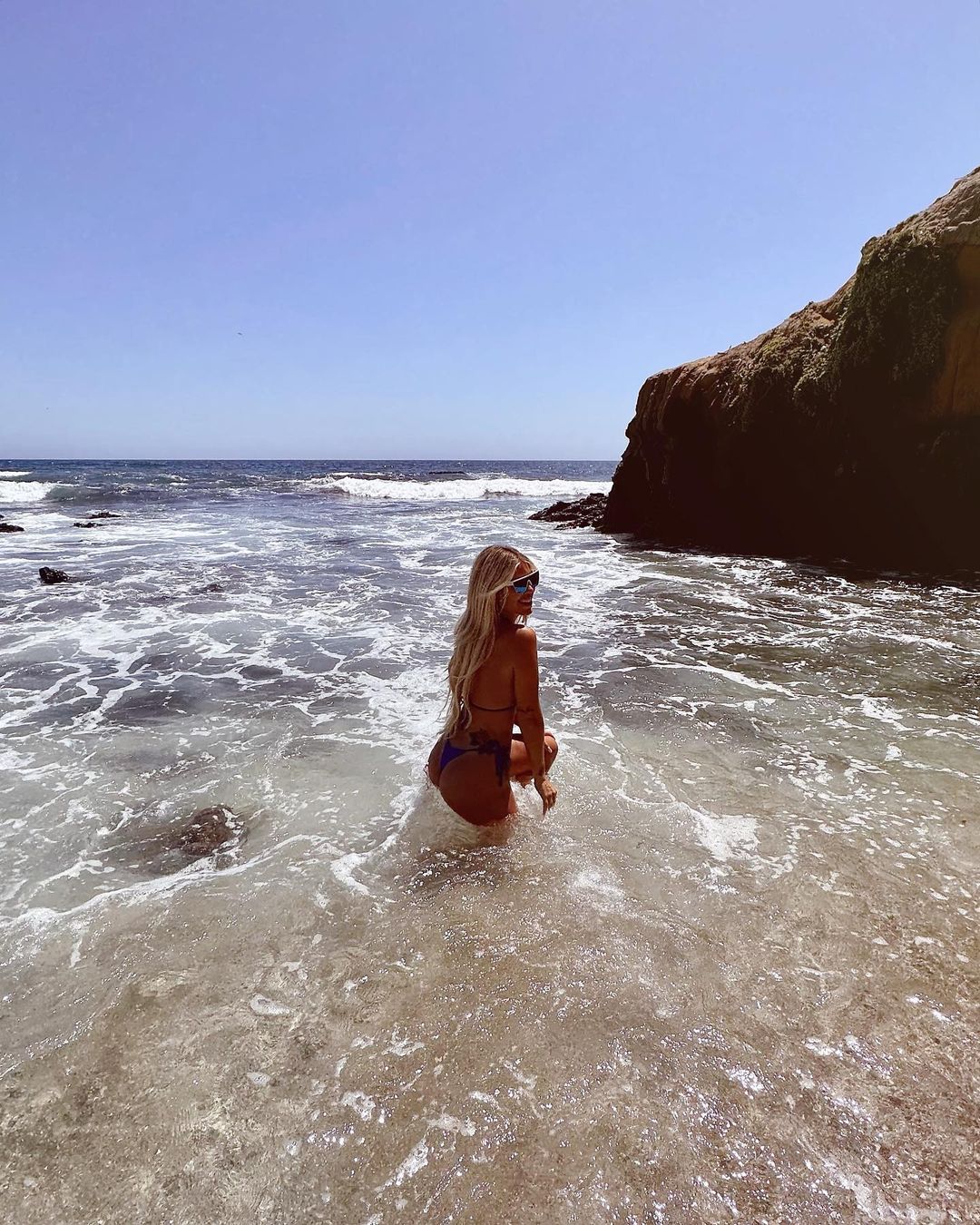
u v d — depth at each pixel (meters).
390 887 2.86
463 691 3.28
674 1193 1.61
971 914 2.65
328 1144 1.74
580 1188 1.63
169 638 7.39
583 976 2.31
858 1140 1.75
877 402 12.15
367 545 16.00
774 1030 2.09
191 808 3.59
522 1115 1.81
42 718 4.96
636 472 19.67
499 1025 2.11
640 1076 1.93
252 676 6.04
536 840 3.21
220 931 2.58
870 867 2.98
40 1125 1.80
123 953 2.46
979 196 10.65
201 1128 1.79
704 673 6.02
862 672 6.02
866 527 13.23
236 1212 1.58
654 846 3.16
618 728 4.71
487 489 42.19
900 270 11.35
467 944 2.48
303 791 3.77
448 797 3.32
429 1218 1.57
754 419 14.41
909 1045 2.04
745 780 3.87
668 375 17.77
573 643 7.11
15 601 9.34
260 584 10.75
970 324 10.84
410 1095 1.88
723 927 2.57
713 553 14.93
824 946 2.46
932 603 9.17
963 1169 1.68
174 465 101.88
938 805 3.56
